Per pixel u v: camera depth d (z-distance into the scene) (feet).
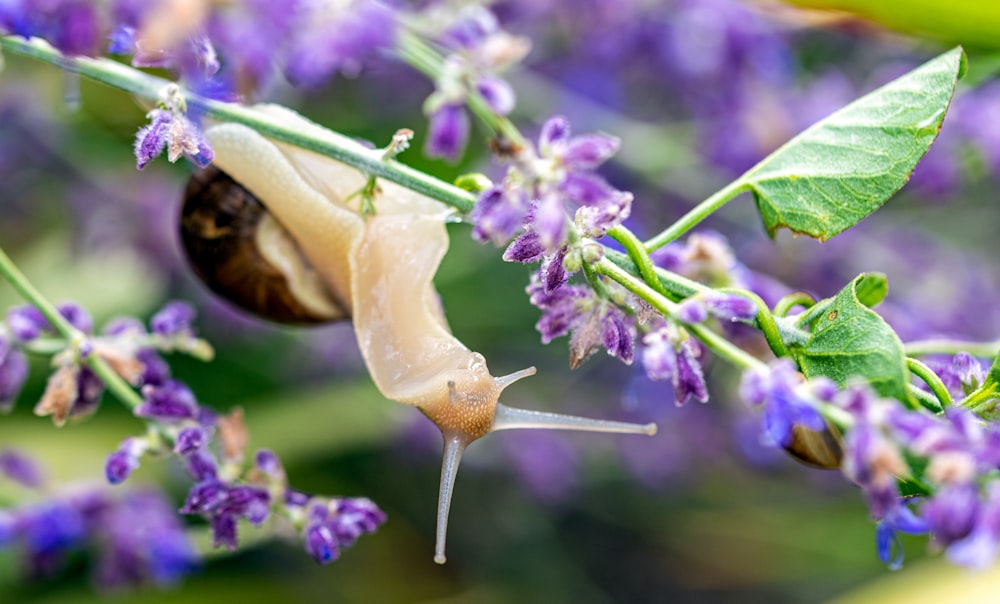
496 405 0.75
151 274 1.07
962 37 0.85
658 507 1.19
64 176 1.07
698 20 1.04
